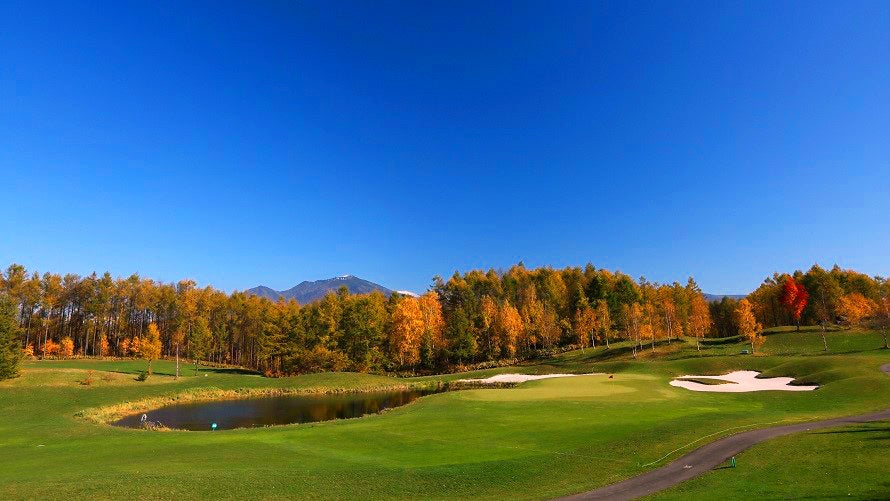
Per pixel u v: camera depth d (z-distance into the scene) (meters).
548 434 35.97
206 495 22.56
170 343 137.25
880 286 128.88
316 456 31.23
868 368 59.53
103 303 126.50
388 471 26.81
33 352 119.06
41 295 117.31
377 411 63.31
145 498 21.91
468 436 36.50
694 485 22.89
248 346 147.62
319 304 123.88
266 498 22.41
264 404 70.56
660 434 33.22
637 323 107.38
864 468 23.33
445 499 22.45
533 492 23.16
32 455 33.38
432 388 86.38
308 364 109.56
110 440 38.56
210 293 142.75
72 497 21.91
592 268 165.50
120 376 84.06
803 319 135.50
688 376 74.06
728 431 33.47
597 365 91.75
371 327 113.94
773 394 52.47
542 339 127.75
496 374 95.75
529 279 160.38
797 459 25.94
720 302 159.88
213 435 40.16
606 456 28.98
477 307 135.88
